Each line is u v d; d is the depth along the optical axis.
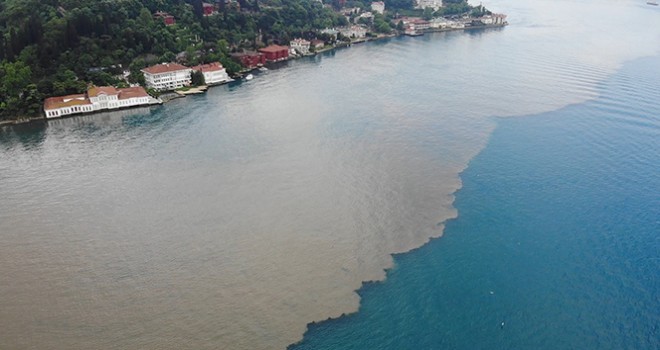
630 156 167.38
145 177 148.25
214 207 131.62
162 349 86.31
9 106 194.50
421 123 194.88
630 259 115.62
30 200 135.12
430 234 122.19
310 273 106.19
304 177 148.75
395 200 137.00
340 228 122.62
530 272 110.50
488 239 121.44
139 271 106.00
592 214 133.25
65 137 180.12
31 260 109.81
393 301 100.44
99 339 88.31
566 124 194.88
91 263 108.75
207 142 174.62
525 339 93.12
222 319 93.06
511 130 188.75
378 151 168.25
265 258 110.56
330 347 89.06
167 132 184.62
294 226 123.06
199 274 105.06
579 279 108.81
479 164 160.62
